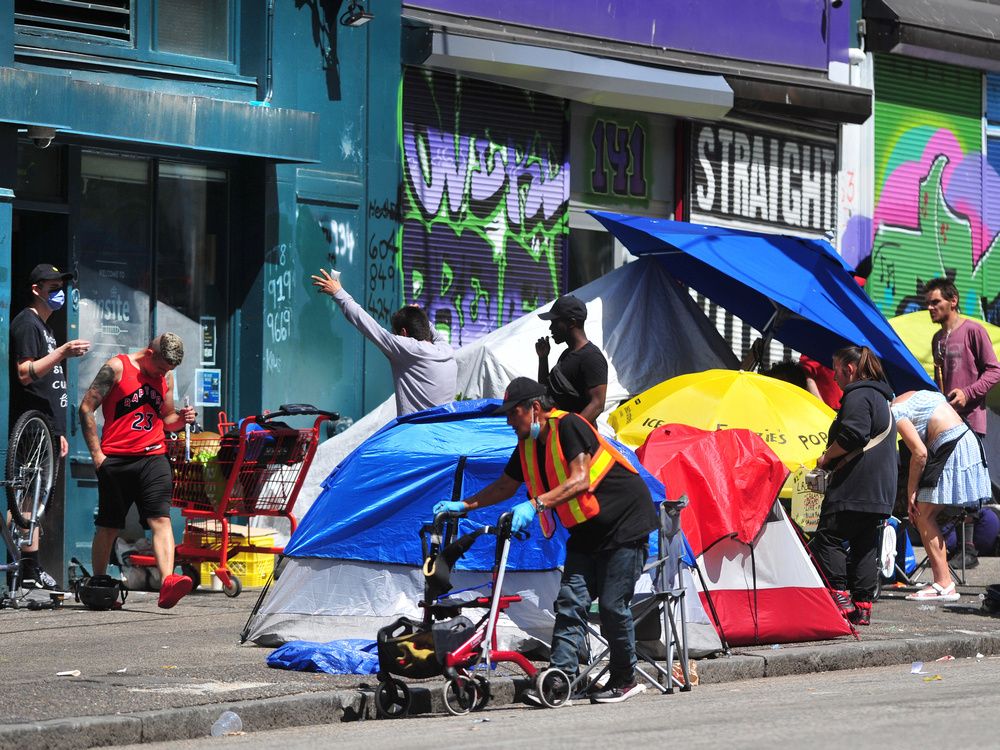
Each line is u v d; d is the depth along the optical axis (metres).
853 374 30.66
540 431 21.86
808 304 37.12
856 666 26.78
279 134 36.78
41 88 32.97
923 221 55.56
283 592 26.83
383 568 26.56
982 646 28.70
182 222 38.44
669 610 23.36
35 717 19.25
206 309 38.88
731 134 49.69
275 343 39.06
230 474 33.59
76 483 36.19
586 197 46.41
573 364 30.09
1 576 33.19
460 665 21.58
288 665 23.78
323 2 40.16
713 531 26.69
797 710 20.06
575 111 46.00
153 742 19.55
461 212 43.19
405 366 32.69
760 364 39.44
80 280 36.66
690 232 38.31
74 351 32.59
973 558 41.97
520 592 25.70
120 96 34.19
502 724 20.11
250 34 39.03
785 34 50.62
